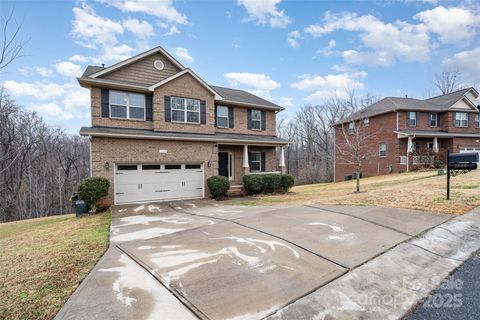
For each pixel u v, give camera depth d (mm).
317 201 9594
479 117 25000
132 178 12062
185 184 13344
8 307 3100
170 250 4855
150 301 3107
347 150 26500
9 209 24562
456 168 7648
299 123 45469
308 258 4223
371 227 5645
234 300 3094
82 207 10492
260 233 5633
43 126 28016
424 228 5477
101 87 12234
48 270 4227
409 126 22938
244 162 15102
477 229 5445
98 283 3598
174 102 13586
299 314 2820
